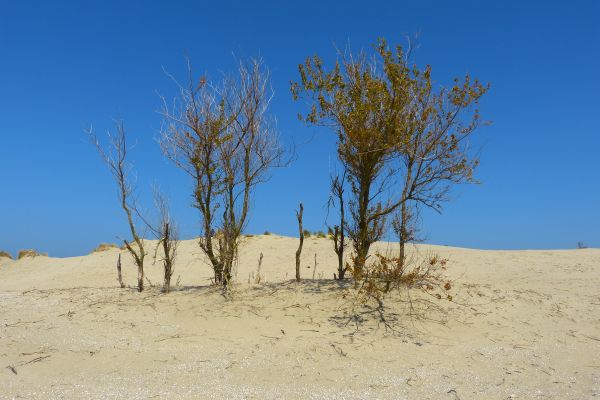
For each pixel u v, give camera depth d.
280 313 9.40
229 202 10.88
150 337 8.54
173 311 9.71
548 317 9.84
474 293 10.80
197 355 7.76
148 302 10.32
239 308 9.62
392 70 9.80
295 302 9.87
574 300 10.87
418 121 10.07
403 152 10.35
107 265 21.72
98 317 9.56
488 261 18.31
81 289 12.18
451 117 10.09
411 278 9.93
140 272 11.48
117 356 7.77
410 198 10.42
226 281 10.60
